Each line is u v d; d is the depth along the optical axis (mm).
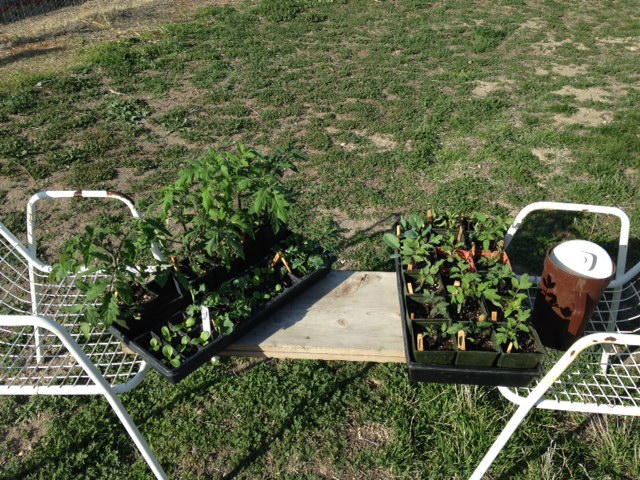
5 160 4871
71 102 5949
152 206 2365
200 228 2342
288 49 7488
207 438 2627
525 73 6906
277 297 2307
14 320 1809
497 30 8359
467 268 2311
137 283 2395
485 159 4949
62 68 6844
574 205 2611
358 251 3822
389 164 4828
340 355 2170
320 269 2451
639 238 4008
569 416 2689
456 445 2555
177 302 2344
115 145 5137
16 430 2664
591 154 4988
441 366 1997
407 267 2449
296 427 2674
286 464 2535
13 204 4301
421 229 2693
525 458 2514
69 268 2064
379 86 6422
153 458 2211
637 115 5738
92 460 2539
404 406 2770
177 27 8289
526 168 4809
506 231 2865
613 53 7652
